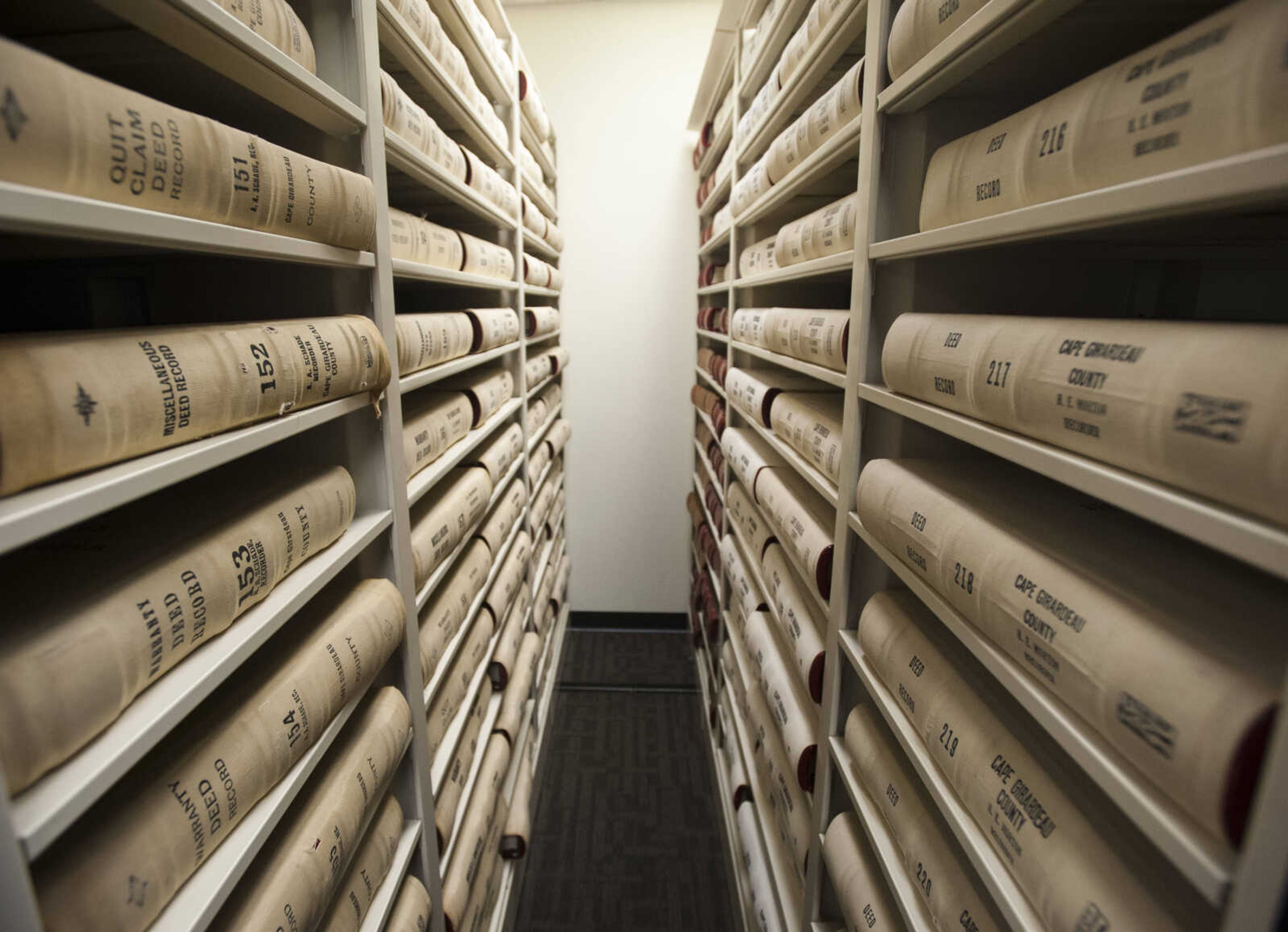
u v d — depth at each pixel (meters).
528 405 2.31
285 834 0.70
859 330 0.90
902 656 0.81
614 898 1.92
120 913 0.46
